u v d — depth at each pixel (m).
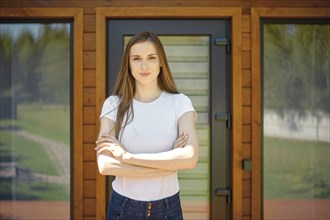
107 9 3.28
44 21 3.39
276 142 3.42
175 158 1.80
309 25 3.44
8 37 3.41
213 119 3.37
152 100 1.93
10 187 3.38
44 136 3.39
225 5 3.31
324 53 3.43
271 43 3.42
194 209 3.39
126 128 1.87
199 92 3.39
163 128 1.87
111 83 3.34
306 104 3.43
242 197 3.33
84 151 3.30
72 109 3.36
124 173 1.81
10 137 3.39
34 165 3.39
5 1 3.29
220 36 3.37
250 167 3.29
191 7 3.29
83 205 3.30
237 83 3.30
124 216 1.84
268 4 3.33
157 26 3.36
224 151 3.37
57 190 3.38
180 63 3.39
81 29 3.29
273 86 3.42
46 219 3.37
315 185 3.43
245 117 3.34
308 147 3.43
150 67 1.88
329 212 3.43
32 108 3.40
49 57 3.40
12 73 3.41
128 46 1.93
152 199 1.82
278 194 3.41
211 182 3.36
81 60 3.29
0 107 3.41
